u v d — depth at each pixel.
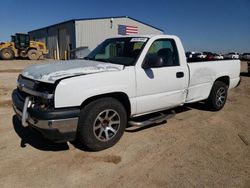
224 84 6.39
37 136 4.49
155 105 4.64
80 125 3.75
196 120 5.66
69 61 4.68
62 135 3.53
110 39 5.32
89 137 3.80
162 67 4.71
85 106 3.76
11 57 28.06
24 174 3.29
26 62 24.70
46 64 4.46
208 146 4.30
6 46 27.95
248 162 3.78
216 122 5.56
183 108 6.64
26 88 3.81
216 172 3.47
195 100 5.62
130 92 4.17
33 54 29.00
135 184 3.15
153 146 4.22
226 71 6.34
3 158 3.68
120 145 4.22
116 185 3.12
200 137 4.67
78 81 3.56
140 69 4.30
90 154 3.88
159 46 4.77
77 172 3.37
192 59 6.92
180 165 3.63
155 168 3.53
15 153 3.84
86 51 5.89
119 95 4.16
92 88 3.68
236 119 5.85
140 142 4.36
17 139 4.34
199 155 3.96
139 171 3.45
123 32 32.72
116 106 4.03
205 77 5.71
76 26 30.05
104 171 3.42
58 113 3.41
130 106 4.26
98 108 3.81
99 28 31.27
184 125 5.30
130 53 4.54
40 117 3.39
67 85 3.46
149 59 4.46
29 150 3.95
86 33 30.70
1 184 3.06
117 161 3.70
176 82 4.93
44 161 3.63
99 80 3.76
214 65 5.95
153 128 5.06
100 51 5.13
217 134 4.85
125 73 4.08
